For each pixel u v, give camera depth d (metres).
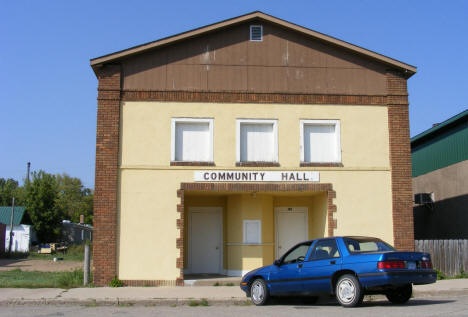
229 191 17.70
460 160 23.00
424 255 11.35
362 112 18.28
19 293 14.73
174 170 17.48
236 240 18.73
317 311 10.99
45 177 55.66
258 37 18.39
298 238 19.78
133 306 13.24
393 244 17.66
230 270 18.81
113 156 17.34
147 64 17.92
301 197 19.97
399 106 18.33
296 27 18.14
